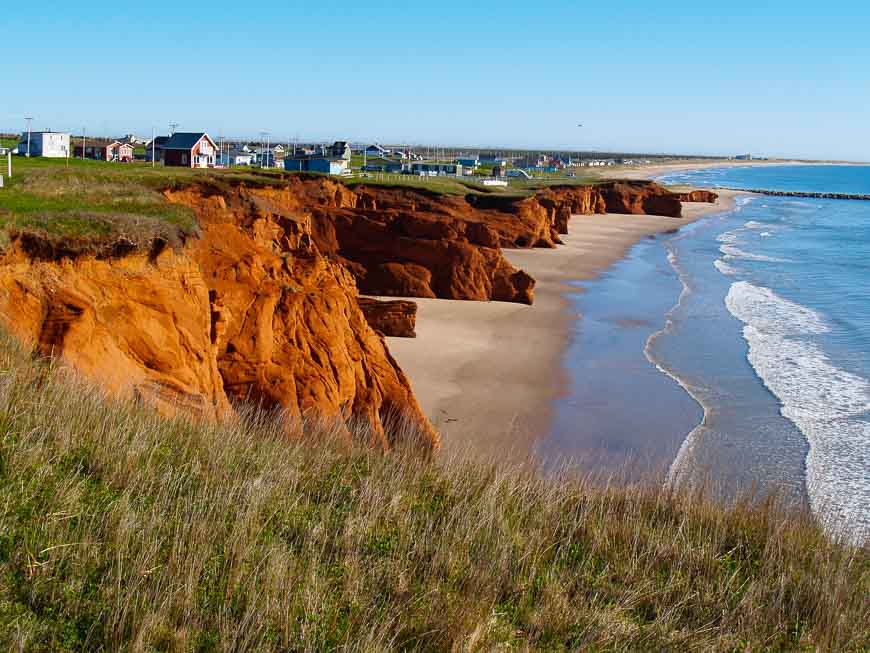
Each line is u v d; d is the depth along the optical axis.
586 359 34.12
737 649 7.39
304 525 8.45
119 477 8.59
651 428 25.66
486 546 8.58
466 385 29.38
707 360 34.53
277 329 20.22
